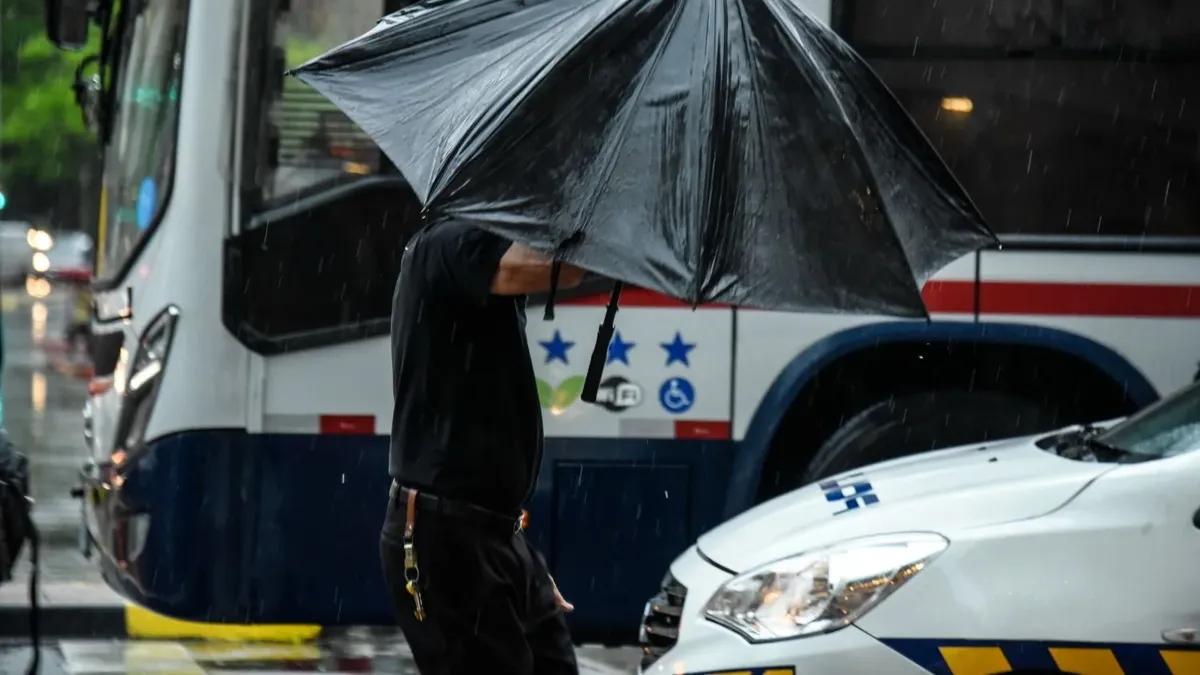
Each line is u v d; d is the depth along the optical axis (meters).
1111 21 12.09
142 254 11.83
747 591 8.21
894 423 12.16
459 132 6.34
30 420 30.81
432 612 7.21
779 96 6.20
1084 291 12.00
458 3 7.23
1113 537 7.66
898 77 12.12
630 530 11.78
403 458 7.25
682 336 11.77
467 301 7.09
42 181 79.12
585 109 6.21
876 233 6.04
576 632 11.84
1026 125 12.09
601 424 11.76
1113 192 12.07
